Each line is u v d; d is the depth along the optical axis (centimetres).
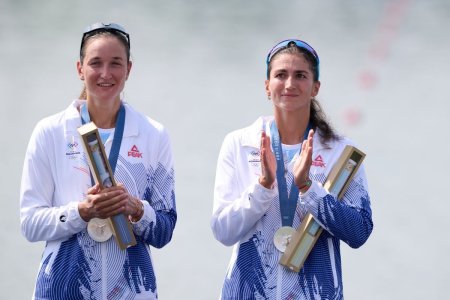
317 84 1819
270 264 1753
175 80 6712
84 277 1717
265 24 9106
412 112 6097
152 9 9681
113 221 1694
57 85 6706
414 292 3462
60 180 1758
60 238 1734
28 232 1736
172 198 1803
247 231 1766
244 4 9994
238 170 1811
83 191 1753
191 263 3628
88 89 1759
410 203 4381
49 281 1723
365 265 3703
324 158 1797
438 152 5209
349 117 6006
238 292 1755
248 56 7750
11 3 9856
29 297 3388
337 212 1706
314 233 1734
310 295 1738
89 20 9206
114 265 1727
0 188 4497
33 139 1772
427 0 9906
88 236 1727
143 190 1780
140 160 1777
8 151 5109
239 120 5653
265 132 1805
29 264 3672
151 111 5831
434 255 3800
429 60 7631
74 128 1772
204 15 9488
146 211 1716
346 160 1758
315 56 1792
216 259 3669
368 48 8112
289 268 1739
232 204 1756
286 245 1744
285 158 1803
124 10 9631
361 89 6694
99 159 1670
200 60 7506
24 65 7350
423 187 4600
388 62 7588
